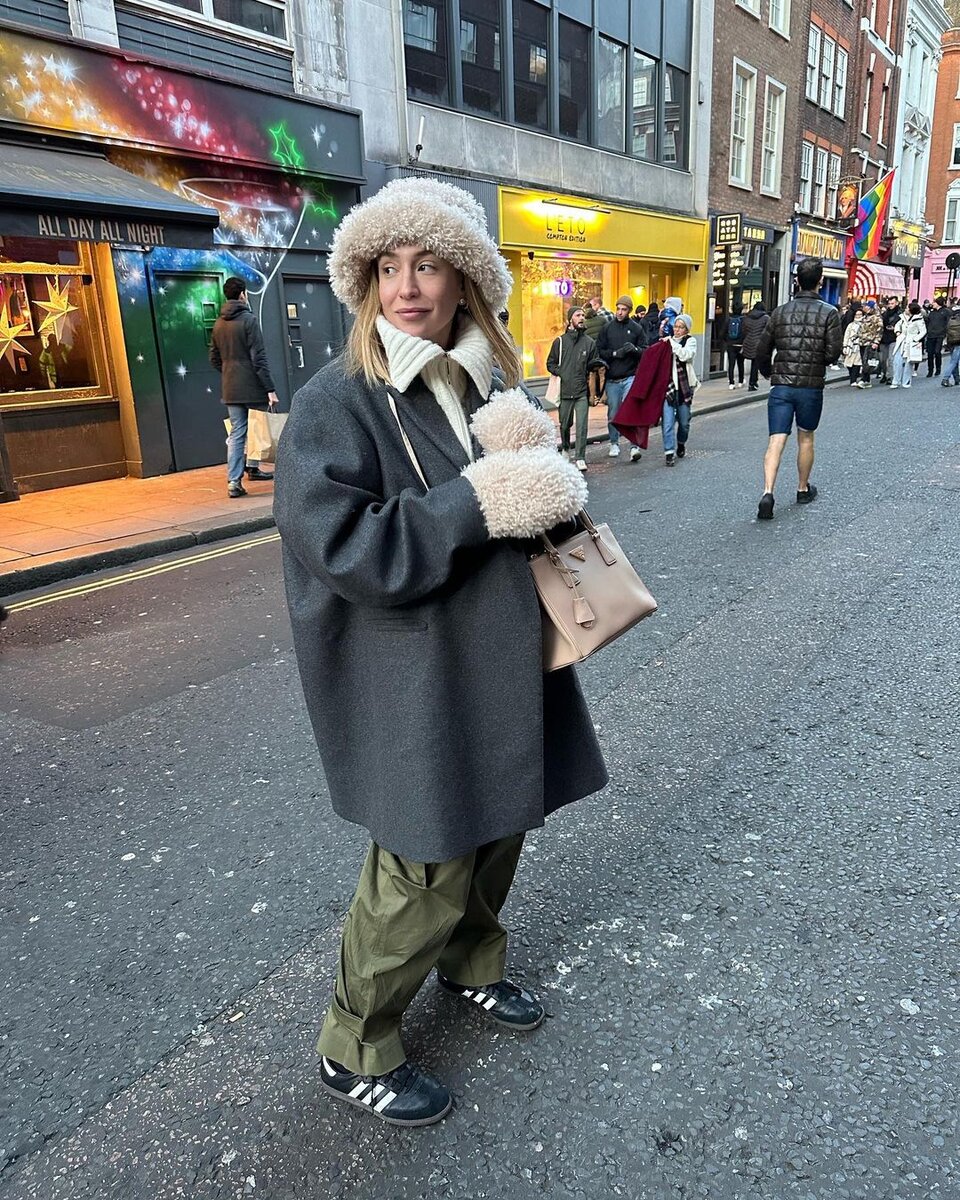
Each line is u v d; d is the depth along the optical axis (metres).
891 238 31.70
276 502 1.39
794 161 23.39
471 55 12.97
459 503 1.31
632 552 5.93
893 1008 1.98
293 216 10.45
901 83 30.91
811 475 8.38
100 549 6.25
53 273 8.45
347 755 1.57
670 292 19.53
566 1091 1.79
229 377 7.87
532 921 2.32
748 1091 1.77
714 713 3.50
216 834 2.80
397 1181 1.61
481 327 1.57
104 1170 1.65
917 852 2.55
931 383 18.78
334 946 2.26
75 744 3.48
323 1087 1.82
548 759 1.75
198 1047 1.95
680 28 17.83
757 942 2.21
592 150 15.61
